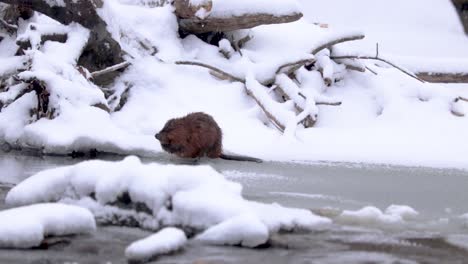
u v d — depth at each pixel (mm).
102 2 16578
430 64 20453
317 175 11758
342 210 8578
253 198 9211
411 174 12258
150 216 7090
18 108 14461
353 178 11570
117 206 7297
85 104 14305
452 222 8078
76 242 6527
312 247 6641
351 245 6781
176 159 13281
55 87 14141
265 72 17406
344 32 18672
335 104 17250
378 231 7465
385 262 6160
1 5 17625
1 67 15211
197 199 6898
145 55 17625
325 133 15992
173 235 6324
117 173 7387
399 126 17156
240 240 6547
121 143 13680
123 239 6668
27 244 6332
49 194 7625
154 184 7141
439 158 14148
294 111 17062
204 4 17672
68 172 7664
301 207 8688
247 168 12352
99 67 16938
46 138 13398
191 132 13062
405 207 8625
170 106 16266
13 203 7684
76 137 13344
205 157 13352
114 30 16875
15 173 10828
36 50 14828
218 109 16406
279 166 12742
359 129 16688
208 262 5957
